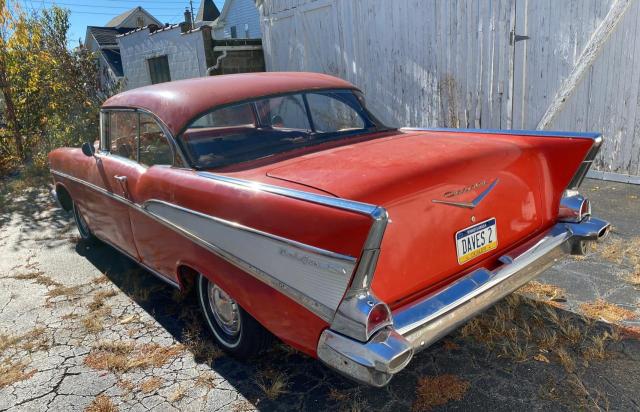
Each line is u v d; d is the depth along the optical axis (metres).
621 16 5.41
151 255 3.48
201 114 3.11
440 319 2.21
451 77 7.24
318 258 2.04
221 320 3.06
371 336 1.96
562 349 2.77
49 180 8.57
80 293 4.13
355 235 1.90
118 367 3.03
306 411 2.53
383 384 1.98
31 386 2.93
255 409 2.58
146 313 3.69
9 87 10.35
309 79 3.69
